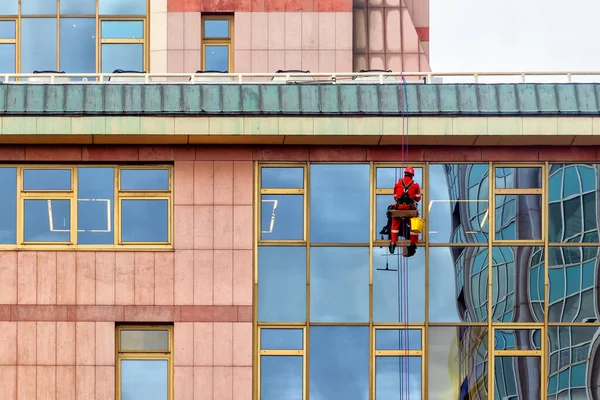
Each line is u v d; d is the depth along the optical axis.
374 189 27.61
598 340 27.25
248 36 31.50
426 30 34.09
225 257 27.52
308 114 26.36
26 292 27.42
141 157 27.55
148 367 27.53
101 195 27.70
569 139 26.81
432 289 27.38
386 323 27.34
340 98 26.52
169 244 27.61
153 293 27.44
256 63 31.47
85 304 27.42
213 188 27.61
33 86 26.47
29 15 31.62
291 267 27.52
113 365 27.36
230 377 27.31
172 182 27.67
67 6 31.66
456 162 27.58
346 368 27.31
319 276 27.48
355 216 27.58
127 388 27.48
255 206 27.59
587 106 26.42
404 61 32.81
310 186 27.64
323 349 27.38
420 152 27.59
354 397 27.28
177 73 29.70
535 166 27.61
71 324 27.41
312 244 27.52
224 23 31.80
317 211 27.59
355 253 27.53
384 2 33.00
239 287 27.47
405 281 27.42
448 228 27.52
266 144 27.58
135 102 26.38
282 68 31.47
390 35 32.88
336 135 26.42
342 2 31.73
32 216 27.64
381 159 27.61
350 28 31.67
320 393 27.31
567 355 27.28
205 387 27.30
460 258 27.44
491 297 27.36
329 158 27.61
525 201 27.58
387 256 27.48
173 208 27.61
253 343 27.36
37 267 27.47
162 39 31.48
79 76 27.31
